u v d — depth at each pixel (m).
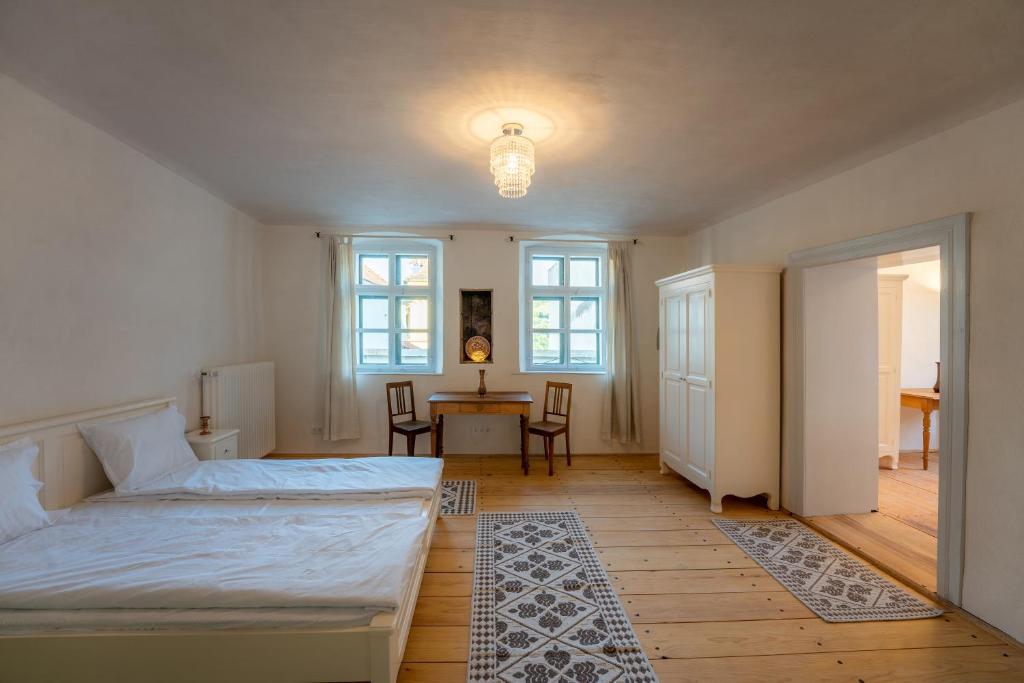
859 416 3.25
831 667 1.78
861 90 1.93
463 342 4.75
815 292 3.20
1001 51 1.64
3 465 1.87
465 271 4.72
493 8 1.44
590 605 2.17
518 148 2.26
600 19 1.49
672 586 2.34
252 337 4.29
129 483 2.35
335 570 1.62
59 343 2.22
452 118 2.23
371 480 2.57
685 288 3.72
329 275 4.47
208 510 2.21
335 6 1.43
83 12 1.47
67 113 2.22
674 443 3.94
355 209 3.94
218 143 2.57
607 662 1.79
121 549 1.77
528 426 4.27
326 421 4.46
